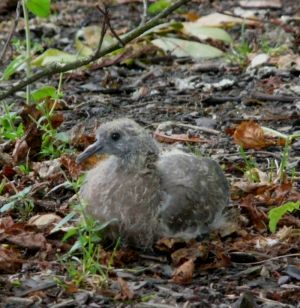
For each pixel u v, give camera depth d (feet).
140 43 58.65
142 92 51.78
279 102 50.47
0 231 34.24
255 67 55.57
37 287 31.12
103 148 34.14
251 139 43.83
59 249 33.76
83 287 31.24
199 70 55.72
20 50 46.70
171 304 30.17
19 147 41.19
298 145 44.34
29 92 43.57
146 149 33.76
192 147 43.96
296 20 64.03
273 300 30.86
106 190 33.19
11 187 38.60
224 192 35.04
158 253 33.55
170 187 33.30
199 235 34.27
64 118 47.85
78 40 58.65
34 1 38.60
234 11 67.41
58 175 39.40
